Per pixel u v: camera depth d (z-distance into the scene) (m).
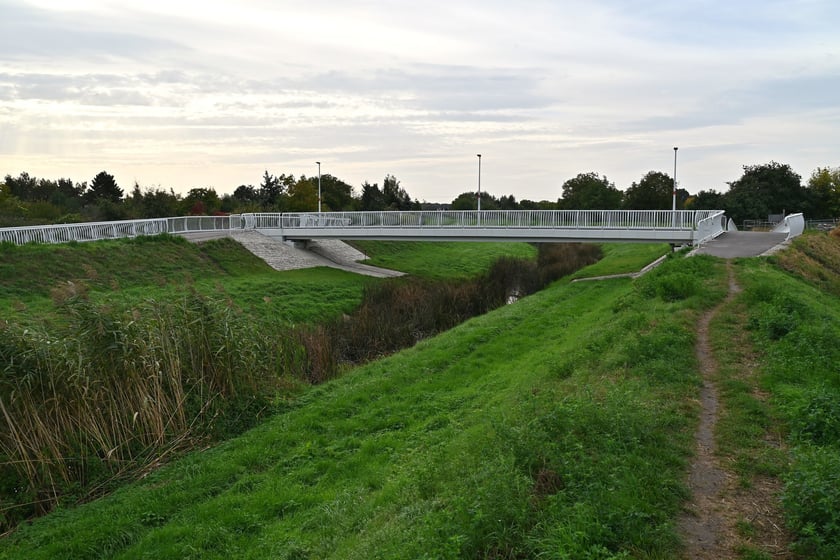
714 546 5.01
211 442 10.91
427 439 9.54
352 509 7.44
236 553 7.04
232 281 27.91
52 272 23.28
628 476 5.84
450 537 5.01
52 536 7.85
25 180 73.69
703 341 11.47
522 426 7.18
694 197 75.62
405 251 47.66
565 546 4.65
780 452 6.63
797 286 17.53
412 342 19.39
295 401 12.71
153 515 8.16
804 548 4.80
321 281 30.72
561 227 32.25
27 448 9.05
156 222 33.66
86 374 9.86
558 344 14.74
